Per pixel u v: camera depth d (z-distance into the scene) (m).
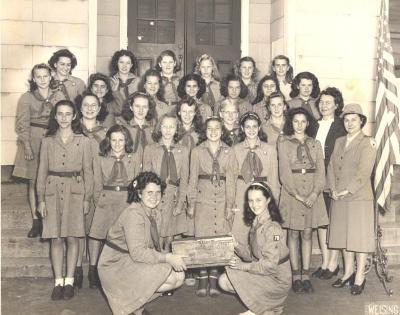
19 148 5.34
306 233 4.83
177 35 7.79
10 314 4.14
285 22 7.03
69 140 4.61
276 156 4.79
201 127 5.11
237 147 4.80
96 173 4.65
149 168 4.77
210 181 4.69
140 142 4.95
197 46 7.83
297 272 4.81
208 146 4.75
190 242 4.13
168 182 4.70
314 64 6.99
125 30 7.52
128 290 4.00
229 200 4.66
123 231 4.11
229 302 4.46
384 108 5.21
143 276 3.98
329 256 5.17
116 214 4.66
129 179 4.70
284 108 5.28
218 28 7.84
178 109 5.14
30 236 5.25
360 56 7.05
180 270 4.04
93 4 6.74
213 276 4.64
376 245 5.07
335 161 4.95
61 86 5.50
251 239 4.23
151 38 7.73
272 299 4.12
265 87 5.61
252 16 7.84
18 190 6.01
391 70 5.29
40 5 6.67
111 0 7.48
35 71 5.35
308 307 4.36
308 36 6.97
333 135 5.19
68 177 4.58
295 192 4.76
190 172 4.72
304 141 4.89
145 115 5.05
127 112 5.17
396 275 5.27
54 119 4.82
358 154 4.80
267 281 4.09
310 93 5.58
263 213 4.20
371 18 7.05
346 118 4.87
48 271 5.15
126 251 4.11
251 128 4.73
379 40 5.38
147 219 4.12
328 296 4.64
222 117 5.12
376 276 5.25
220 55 7.85
